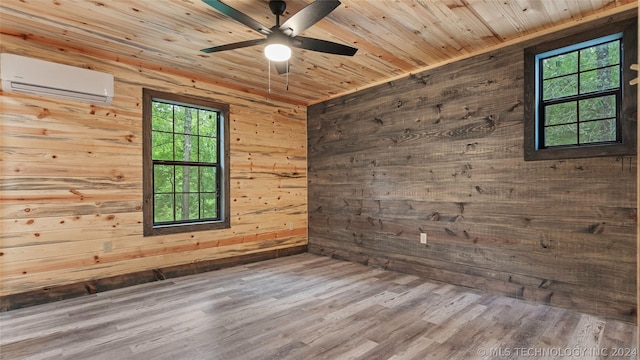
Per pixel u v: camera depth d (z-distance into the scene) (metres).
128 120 3.52
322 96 4.84
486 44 3.14
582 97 2.73
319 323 2.54
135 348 2.17
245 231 4.46
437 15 2.60
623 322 2.50
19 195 2.93
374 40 3.04
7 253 2.86
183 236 3.90
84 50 3.24
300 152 5.12
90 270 3.27
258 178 4.61
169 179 3.96
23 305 2.90
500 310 2.77
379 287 3.40
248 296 3.15
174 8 2.49
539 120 2.96
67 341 2.27
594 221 2.64
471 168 3.34
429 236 3.69
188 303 2.98
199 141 4.20
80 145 3.23
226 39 3.03
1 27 2.79
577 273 2.72
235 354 2.09
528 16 2.62
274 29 2.27
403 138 3.93
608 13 2.54
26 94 2.92
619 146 2.50
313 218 5.09
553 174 2.84
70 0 2.38
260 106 4.65
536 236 2.93
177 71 3.83
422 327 2.46
